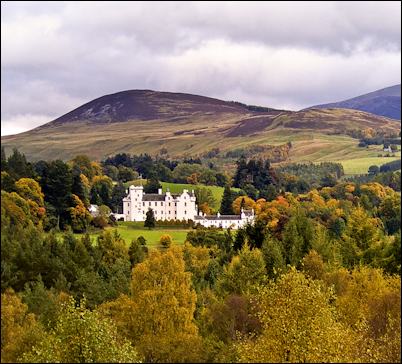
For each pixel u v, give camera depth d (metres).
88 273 75.00
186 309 52.12
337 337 36.66
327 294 41.06
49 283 71.25
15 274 67.62
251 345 39.09
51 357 35.78
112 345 37.16
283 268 67.31
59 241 88.00
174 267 55.38
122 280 72.12
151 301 51.62
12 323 47.50
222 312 53.69
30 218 90.50
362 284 55.25
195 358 42.59
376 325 48.09
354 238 75.69
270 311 38.81
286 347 36.72
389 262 69.75
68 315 37.88
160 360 42.84
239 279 65.12
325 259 74.00
